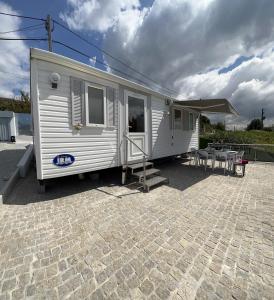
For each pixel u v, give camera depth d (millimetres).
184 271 2137
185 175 7000
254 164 9625
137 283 1952
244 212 3783
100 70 4855
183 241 2736
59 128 4277
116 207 3887
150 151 7129
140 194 4723
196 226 3189
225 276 2074
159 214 3621
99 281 1964
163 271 2129
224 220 3428
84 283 1933
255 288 1920
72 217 3387
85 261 2258
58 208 3750
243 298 1802
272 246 2648
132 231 2979
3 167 6598
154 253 2445
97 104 5008
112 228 3051
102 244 2609
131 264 2229
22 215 3410
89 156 4895
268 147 10117
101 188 5082
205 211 3807
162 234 2914
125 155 5895
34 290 1829
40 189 4539
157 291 1859
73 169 4578
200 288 1907
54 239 2693
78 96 4566
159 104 7520
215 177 6738
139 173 5688
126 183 5574
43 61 3977
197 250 2529
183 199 4461
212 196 4715
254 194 4914
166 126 8125
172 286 1926
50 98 4105
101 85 5051
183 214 3648
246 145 10703
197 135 11547
